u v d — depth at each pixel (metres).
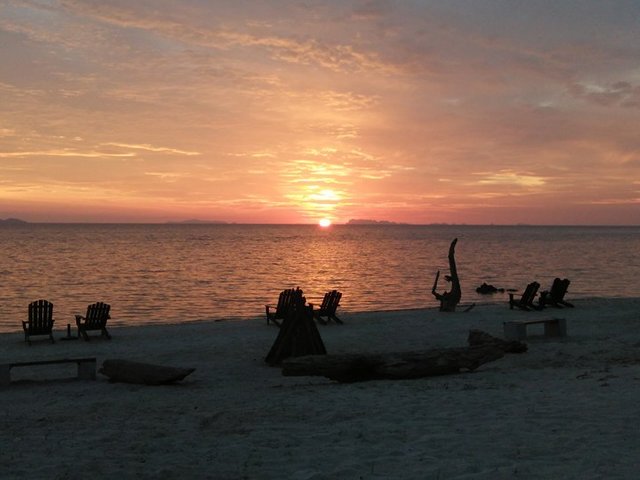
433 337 15.60
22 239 122.81
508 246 99.62
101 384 10.29
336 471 5.02
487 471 4.84
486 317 19.42
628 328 16.41
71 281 38.72
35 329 15.61
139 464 5.41
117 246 94.12
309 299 29.91
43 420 7.45
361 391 8.89
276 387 9.84
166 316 24.00
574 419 6.49
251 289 34.34
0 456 5.73
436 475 4.84
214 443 6.13
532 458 5.19
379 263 57.31
